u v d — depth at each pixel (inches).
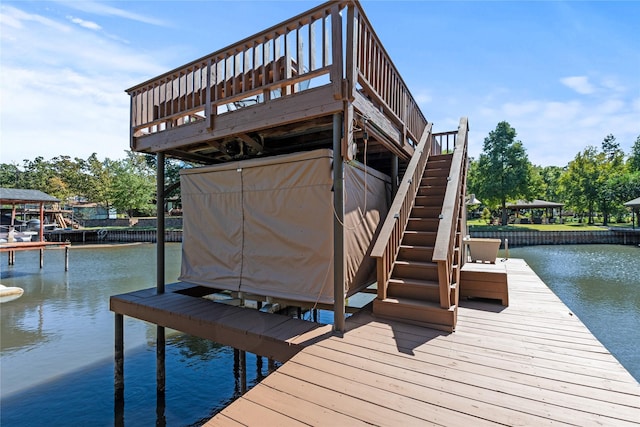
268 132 167.3
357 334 115.7
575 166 1289.4
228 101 146.3
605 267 574.9
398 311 130.7
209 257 168.4
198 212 173.5
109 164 1665.8
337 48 113.0
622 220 1346.0
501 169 1012.5
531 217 1411.2
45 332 303.9
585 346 104.5
